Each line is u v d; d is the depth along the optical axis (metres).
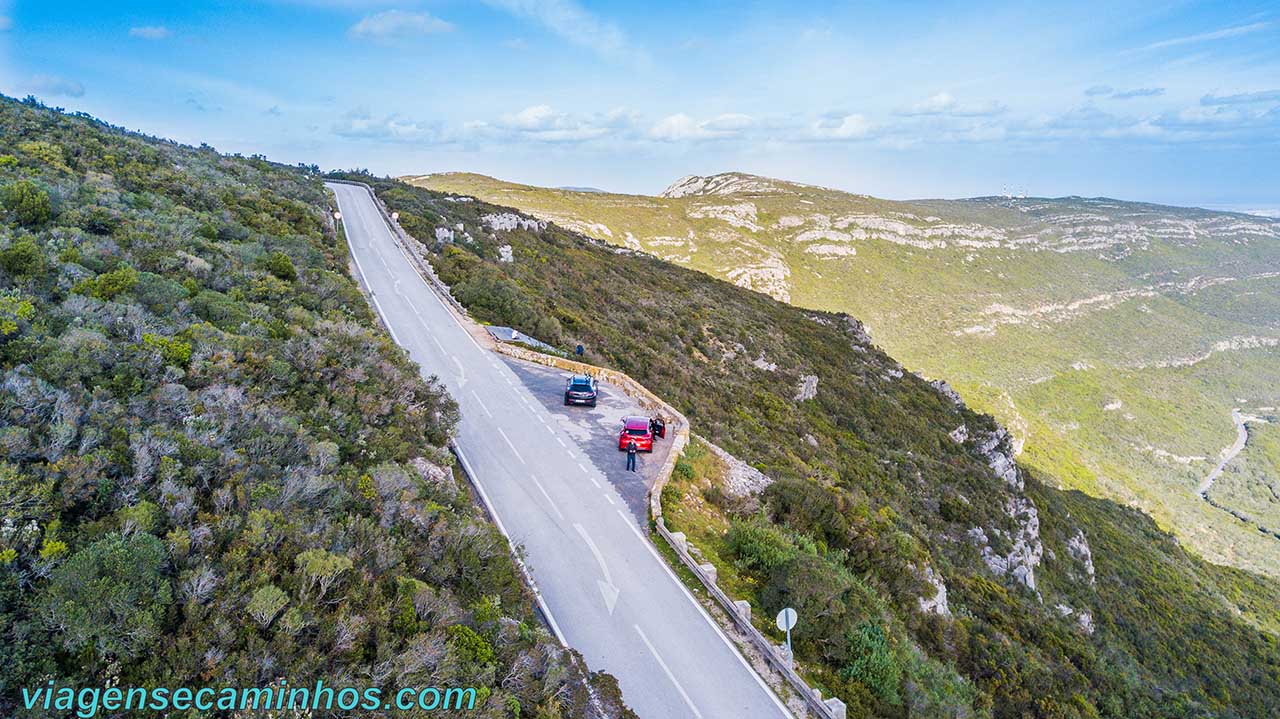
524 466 20.91
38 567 7.29
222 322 17.75
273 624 8.09
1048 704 18.08
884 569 20.78
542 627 13.19
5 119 33.75
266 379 15.28
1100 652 33.09
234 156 61.91
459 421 23.09
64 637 6.80
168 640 7.29
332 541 9.88
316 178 74.88
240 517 9.45
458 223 65.50
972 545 41.00
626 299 65.25
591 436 23.94
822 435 49.41
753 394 50.72
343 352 18.61
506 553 14.13
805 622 14.64
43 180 25.27
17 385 10.11
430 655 8.56
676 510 19.23
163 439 10.29
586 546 16.81
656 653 13.27
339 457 13.47
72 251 17.67
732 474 23.95
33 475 8.38
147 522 8.43
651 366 43.75
